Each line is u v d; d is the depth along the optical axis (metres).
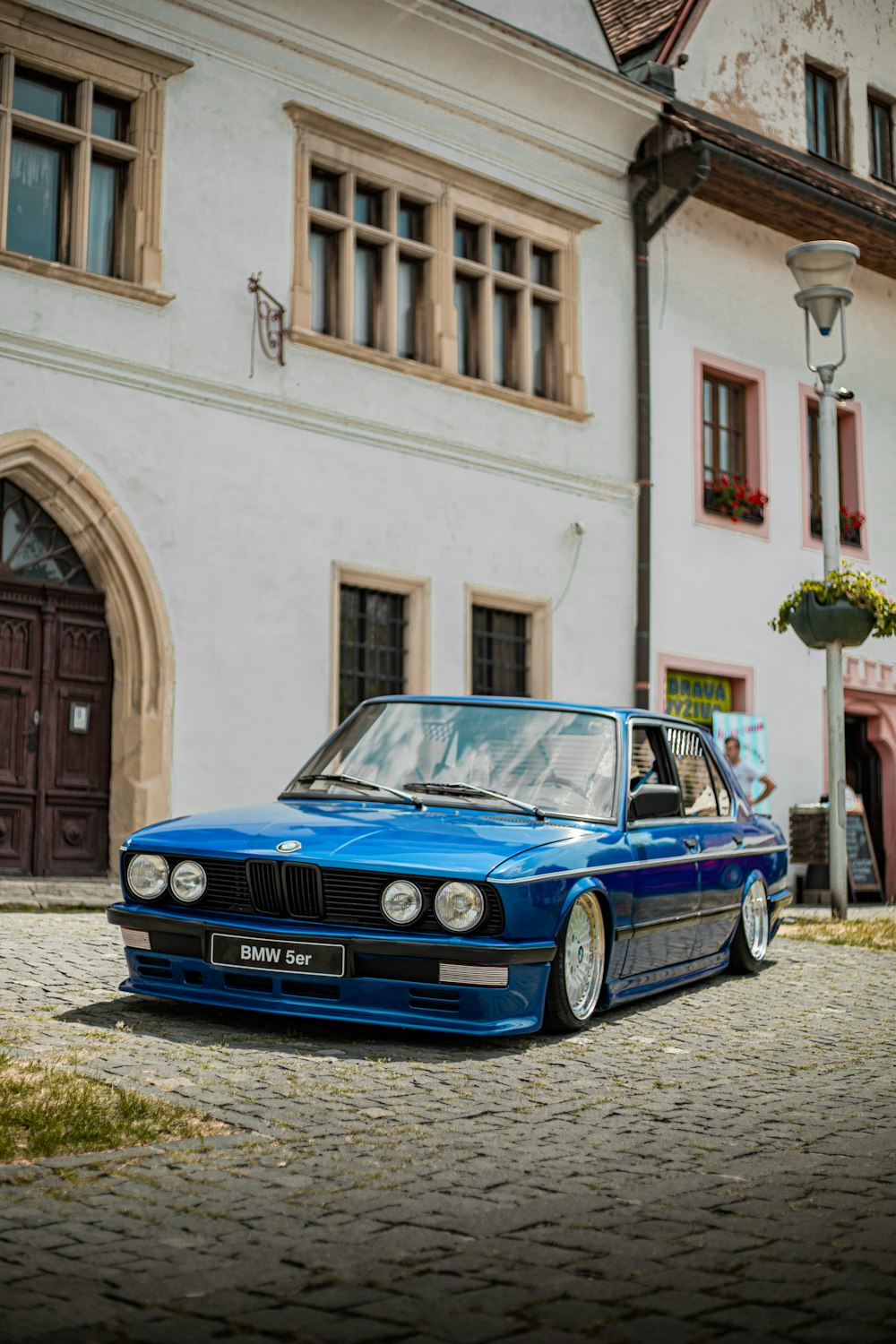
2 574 12.30
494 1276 3.27
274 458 13.95
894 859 20.88
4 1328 2.87
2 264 12.13
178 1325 2.92
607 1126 4.90
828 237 20.30
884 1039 7.02
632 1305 3.10
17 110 12.45
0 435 12.02
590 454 17.12
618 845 7.03
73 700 12.70
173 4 13.38
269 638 13.78
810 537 20.16
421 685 15.12
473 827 6.69
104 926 10.17
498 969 6.04
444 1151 4.44
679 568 18.19
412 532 15.11
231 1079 5.32
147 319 13.09
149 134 13.23
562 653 16.61
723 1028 7.13
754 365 19.53
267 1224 3.62
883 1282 3.28
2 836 12.16
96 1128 4.45
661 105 17.45
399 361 14.99
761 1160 4.49
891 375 22.03
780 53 20.55
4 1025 6.12
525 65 16.02
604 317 17.48
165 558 13.07
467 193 16.00
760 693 19.16
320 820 6.71
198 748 13.20
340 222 14.79
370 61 14.91
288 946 6.16
